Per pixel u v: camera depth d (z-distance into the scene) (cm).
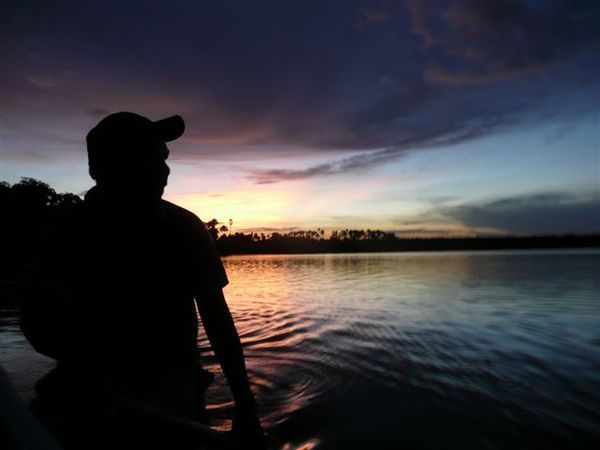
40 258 129
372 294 859
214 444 117
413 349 416
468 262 2367
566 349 411
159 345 145
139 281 141
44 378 133
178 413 139
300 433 233
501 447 218
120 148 131
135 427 119
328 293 895
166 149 142
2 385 63
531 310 626
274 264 2783
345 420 249
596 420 250
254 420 142
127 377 138
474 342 442
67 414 120
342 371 345
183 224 147
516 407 270
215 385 299
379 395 290
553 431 237
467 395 290
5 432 55
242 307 703
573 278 1156
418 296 809
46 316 121
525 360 375
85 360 121
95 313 139
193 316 157
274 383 316
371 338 466
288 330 512
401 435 230
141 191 135
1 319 559
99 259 137
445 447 217
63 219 137
